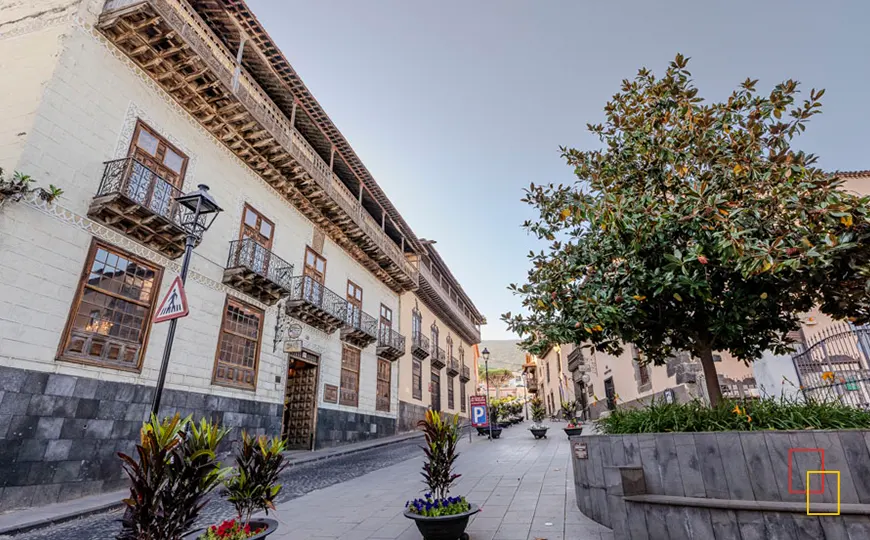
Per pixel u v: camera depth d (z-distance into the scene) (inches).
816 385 288.2
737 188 195.0
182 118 466.9
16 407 288.8
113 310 365.1
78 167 352.8
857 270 174.7
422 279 1103.0
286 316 592.7
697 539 160.2
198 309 452.1
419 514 189.0
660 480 183.5
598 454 220.4
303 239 670.5
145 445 133.1
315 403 637.9
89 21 380.2
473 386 1637.6
